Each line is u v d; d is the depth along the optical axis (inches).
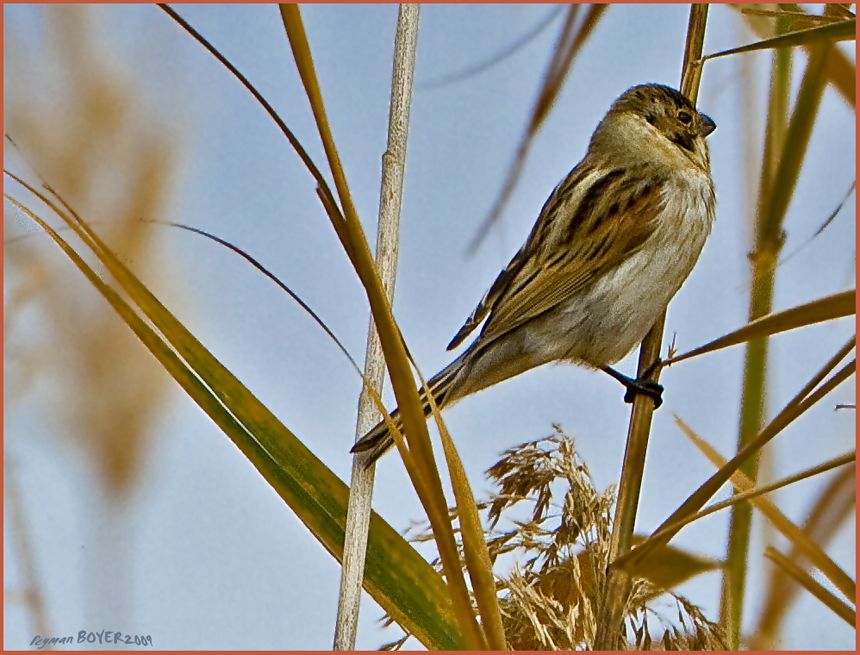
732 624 220.5
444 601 228.1
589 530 232.8
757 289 248.4
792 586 206.5
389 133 243.9
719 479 177.8
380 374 245.3
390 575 229.1
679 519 179.0
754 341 246.4
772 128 239.5
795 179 203.3
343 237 187.9
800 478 178.4
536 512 237.3
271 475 232.2
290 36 175.2
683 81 283.4
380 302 188.2
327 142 181.8
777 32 246.7
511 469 240.1
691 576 163.3
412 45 245.6
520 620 222.8
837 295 175.2
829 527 216.8
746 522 223.9
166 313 227.8
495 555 235.5
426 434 189.8
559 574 231.0
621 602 214.2
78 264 222.8
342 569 225.5
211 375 230.7
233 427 230.5
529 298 388.2
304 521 232.2
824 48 191.2
